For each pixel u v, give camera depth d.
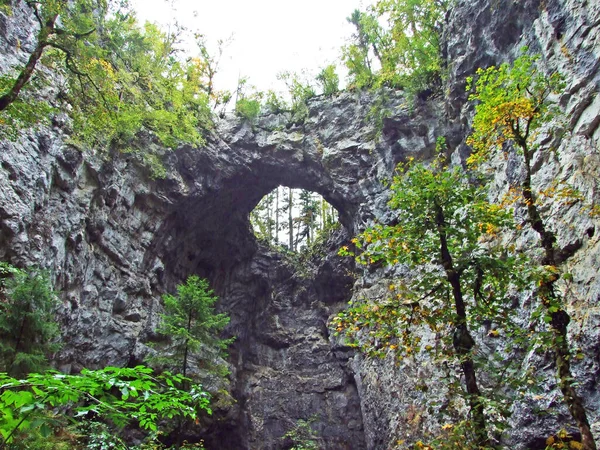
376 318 8.39
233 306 35.59
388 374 24.44
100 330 22.27
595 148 13.47
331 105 33.75
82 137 20.14
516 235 15.72
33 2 11.81
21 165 17.66
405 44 27.22
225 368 20.23
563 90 14.91
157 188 27.61
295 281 37.69
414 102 27.25
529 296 14.45
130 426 20.81
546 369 13.31
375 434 24.86
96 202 22.95
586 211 13.16
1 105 10.32
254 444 30.62
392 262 8.80
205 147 30.72
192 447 17.97
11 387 3.37
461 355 7.60
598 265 12.38
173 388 4.73
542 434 13.16
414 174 9.16
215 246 34.91
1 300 15.64
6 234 16.75
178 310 19.19
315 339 34.47
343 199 32.09
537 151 15.81
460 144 22.94
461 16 22.44
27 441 6.16
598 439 11.30
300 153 33.09
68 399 3.65
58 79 19.80
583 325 12.24
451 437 6.94
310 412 30.98
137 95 24.14
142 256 26.52
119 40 20.12
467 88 12.02
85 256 21.89
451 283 8.33
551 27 16.33
